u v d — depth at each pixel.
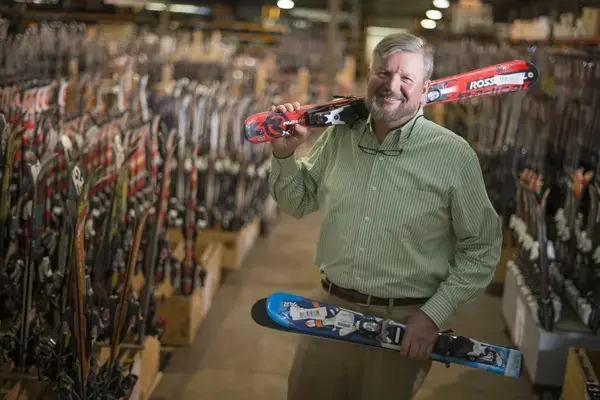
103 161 3.32
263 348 3.57
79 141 3.13
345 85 9.52
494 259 1.89
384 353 1.99
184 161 4.32
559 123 3.90
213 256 4.23
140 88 4.73
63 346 2.36
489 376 3.27
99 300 2.56
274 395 3.12
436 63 7.96
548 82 4.34
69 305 2.37
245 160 4.88
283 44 9.44
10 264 2.74
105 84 5.29
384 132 1.87
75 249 2.17
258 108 5.42
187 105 4.81
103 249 2.74
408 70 1.75
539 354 3.12
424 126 1.85
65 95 4.34
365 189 1.88
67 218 2.53
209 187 4.71
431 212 1.84
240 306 4.14
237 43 8.89
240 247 4.86
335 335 1.91
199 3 8.99
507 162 4.52
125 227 3.08
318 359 2.07
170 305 3.48
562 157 3.85
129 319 2.54
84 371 2.29
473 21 6.93
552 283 3.43
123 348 2.89
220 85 5.85
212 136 4.67
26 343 2.50
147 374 2.99
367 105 1.86
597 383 2.46
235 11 9.36
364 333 1.90
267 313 1.92
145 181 3.43
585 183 3.25
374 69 1.79
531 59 4.51
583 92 3.66
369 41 10.86
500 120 4.80
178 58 6.78
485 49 6.11
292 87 8.45
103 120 3.46
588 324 3.15
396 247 1.87
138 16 7.86
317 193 2.10
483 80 2.03
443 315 1.84
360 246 1.90
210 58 6.93
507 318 3.85
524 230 3.76
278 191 2.09
